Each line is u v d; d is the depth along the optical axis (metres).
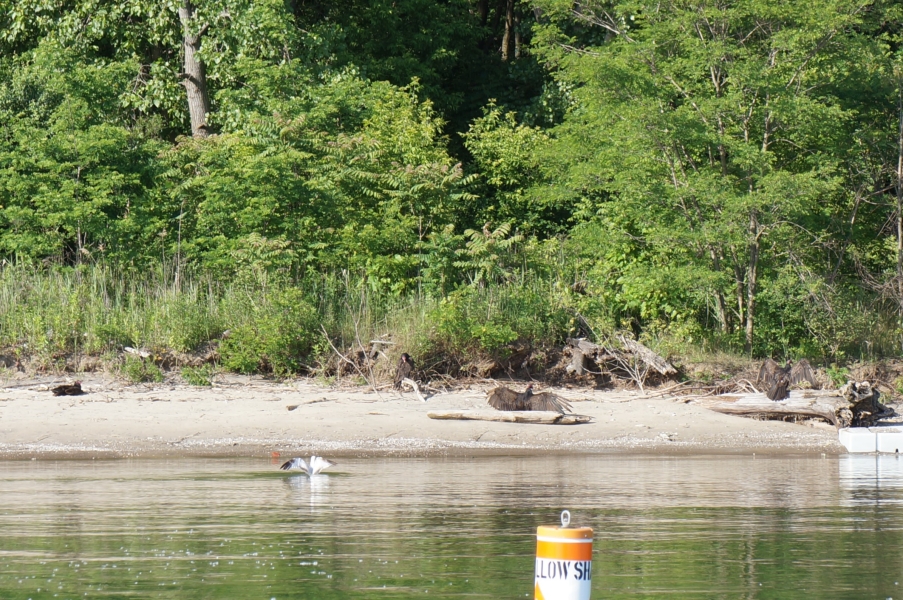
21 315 38.28
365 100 52.31
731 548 15.06
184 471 24.03
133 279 43.06
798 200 40.19
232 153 47.41
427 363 38.06
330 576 13.01
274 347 37.69
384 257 44.12
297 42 54.81
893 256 46.94
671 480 22.70
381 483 22.00
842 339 43.94
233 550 14.69
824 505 19.19
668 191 42.06
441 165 47.03
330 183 45.59
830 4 40.44
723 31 43.12
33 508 18.41
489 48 74.56
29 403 32.28
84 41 55.09
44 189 43.69
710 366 39.91
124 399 33.34
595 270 46.28
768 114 42.62
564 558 8.58
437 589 12.28
